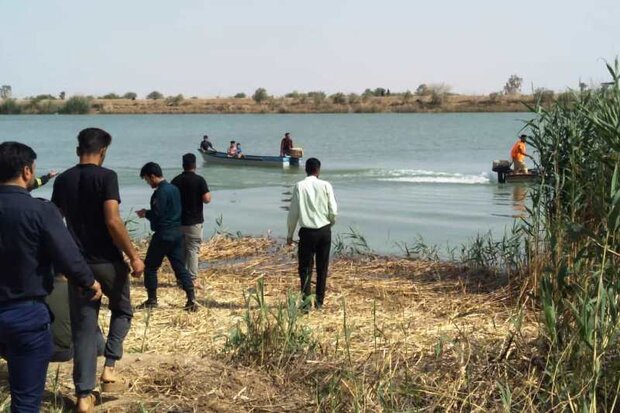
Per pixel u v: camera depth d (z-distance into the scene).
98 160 5.75
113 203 5.53
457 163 37.34
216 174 32.41
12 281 4.55
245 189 26.84
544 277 6.80
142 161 38.62
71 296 5.50
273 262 13.64
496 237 16.11
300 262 9.50
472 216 19.34
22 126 83.94
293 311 7.23
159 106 133.38
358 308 9.62
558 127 9.88
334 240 16.02
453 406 5.86
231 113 128.50
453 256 13.98
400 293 10.62
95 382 5.75
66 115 129.50
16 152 4.63
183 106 132.50
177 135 65.62
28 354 4.63
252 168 34.97
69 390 6.13
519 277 10.43
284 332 7.07
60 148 48.81
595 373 5.64
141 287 11.15
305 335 7.23
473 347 6.98
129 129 76.94
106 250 5.66
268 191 26.19
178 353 7.33
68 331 6.36
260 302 7.37
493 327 8.40
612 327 5.93
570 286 6.75
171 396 6.04
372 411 5.75
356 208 21.05
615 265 6.79
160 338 7.98
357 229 17.41
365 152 45.69
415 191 25.27
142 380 6.31
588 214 9.09
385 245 15.49
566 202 9.70
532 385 5.96
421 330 8.24
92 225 5.62
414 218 19.09
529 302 9.45
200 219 10.77
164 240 9.35
